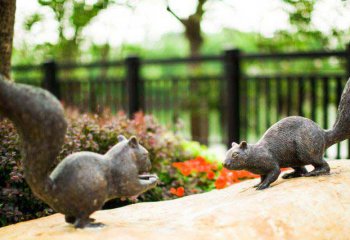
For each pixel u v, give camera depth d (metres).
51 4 8.77
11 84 2.25
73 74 11.66
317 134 3.24
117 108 9.70
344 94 3.34
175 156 5.80
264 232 2.57
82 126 4.52
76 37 10.90
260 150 3.21
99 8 9.04
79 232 2.47
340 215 2.81
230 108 8.09
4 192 3.68
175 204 3.25
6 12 4.16
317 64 10.31
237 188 3.54
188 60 8.69
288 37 10.38
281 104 7.93
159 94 9.41
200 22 11.87
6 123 4.12
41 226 2.79
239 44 16.53
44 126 2.31
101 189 2.51
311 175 3.29
